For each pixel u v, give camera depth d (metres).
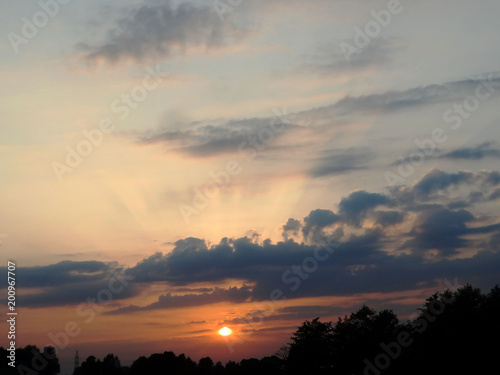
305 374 111.69
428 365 75.25
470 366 70.69
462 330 74.88
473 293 82.44
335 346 110.50
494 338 71.56
